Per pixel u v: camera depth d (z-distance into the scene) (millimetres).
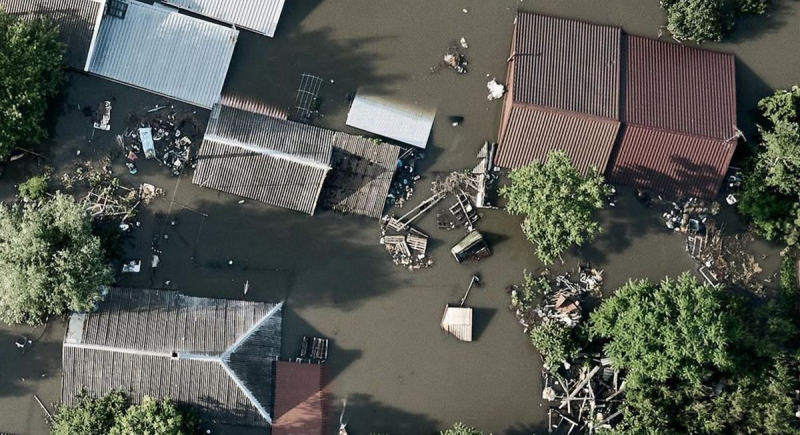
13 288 47562
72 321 50688
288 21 55000
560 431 54969
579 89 52719
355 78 55312
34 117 50281
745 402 52188
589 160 53344
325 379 54344
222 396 51312
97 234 53125
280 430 52562
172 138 54375
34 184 52844
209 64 53500
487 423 55094
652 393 52969
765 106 54812
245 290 54219
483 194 54781
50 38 50375
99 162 54094
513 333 55531
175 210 54281
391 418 54625
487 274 55719
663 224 56125
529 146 53344
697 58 54719
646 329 49438
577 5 56312
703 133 52844
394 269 55250
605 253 56031
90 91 54125
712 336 48562
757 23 56375
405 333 55094
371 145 53688
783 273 55469
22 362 53469
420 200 55281
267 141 52375
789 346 54250
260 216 54656
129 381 51000
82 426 50094
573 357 54188
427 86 55656
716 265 56062
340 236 54969
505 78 55875
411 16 55812
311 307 54625
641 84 53562
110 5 52375
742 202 54875
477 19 56000
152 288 53656
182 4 53500
